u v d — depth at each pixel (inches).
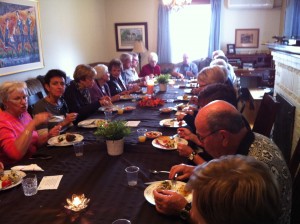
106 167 63.4
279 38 150.9
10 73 153.6
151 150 72.6
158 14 257.1
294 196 55.1
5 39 149.0
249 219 22.4
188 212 43.5
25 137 70.7
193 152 67.4
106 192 53.1
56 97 101.8
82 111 110.8
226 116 47.2
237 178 23.6
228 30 256.1
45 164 65.7
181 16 257.6
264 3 241.3
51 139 80.8
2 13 146.0
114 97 135.8
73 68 219.9
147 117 103.7
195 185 25.0
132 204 49.3
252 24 251.8
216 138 47.6
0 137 71.2
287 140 116.0
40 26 178.2
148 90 147.1
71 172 61.4
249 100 199.9
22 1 160.4
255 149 46.8
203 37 260.2
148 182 56.7
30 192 52.7
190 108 103.2
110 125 69.4
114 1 267.6
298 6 219.0
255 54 246.5
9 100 77.5
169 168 62.6
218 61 148.6
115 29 273.3
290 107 112.9
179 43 264.1
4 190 54.3
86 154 70.9
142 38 270.4
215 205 23.0
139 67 273.9
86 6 234.8
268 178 24.3
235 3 244.2
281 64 132.3
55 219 45.4
